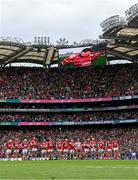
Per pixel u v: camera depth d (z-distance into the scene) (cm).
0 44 8050
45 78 9469
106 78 9262
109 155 7400
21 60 9494
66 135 8456
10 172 3188
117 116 8631
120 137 8156
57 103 9125
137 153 7338
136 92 8512
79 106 9131
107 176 2688
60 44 8925
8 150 7419
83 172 3177
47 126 8981
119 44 8100
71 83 9306
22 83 9275
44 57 9262
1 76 9381
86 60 8875
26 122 8762
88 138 8281
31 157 7469
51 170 3522
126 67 9362
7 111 8819
